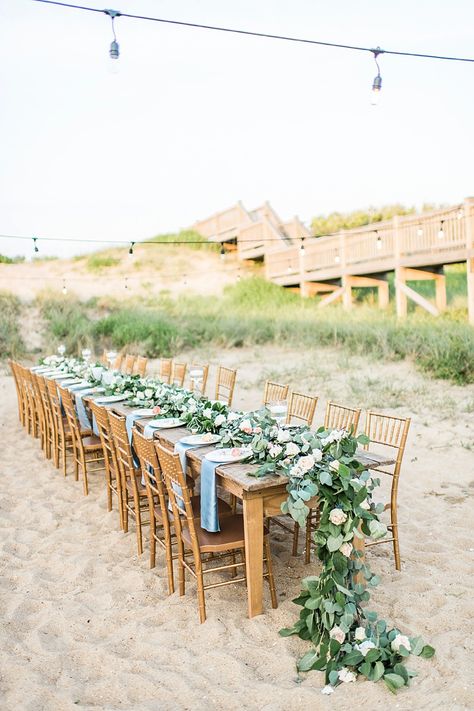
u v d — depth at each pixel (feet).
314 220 84.79
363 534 11.46
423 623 12.07
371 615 11.36
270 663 11.02
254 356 44.62
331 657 10.68
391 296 59.11
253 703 9.91
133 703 10.08
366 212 82.02
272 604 12.81
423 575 14.08
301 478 11.69
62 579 14.79
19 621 12.85
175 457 12.18
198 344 49.57
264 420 14.57
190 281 67.51
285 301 58.90
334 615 11.05
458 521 17.20
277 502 12.57
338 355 41.16
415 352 37.14
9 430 31.27
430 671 10.47
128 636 12.10
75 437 22.27
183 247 75.36
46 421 25.68
